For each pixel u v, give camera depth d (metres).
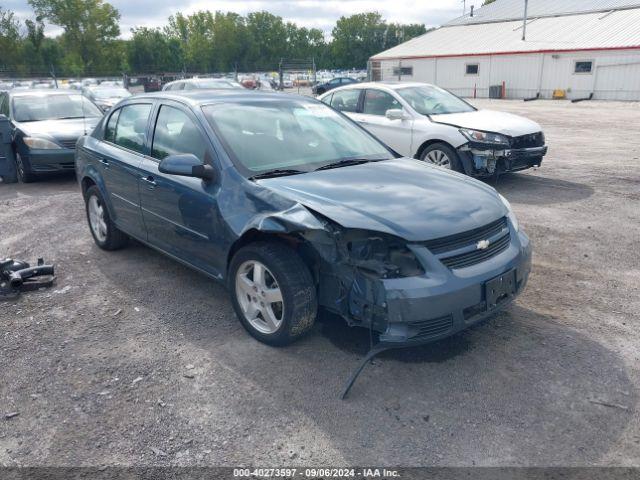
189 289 4.90
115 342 3.98
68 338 4.05
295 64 48.69
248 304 3.93
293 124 4.70
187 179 4.29
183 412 3.18
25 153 9.42
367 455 2.82
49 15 80.31
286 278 3.51
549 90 34.12
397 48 45.72
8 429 3.07
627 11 35.12
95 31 81.81
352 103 10.06
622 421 3.04
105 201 5.55
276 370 3.56
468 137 8.14
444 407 3.18
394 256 3.28
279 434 2.98
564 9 39.56
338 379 3.46
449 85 40.06
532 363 3.61
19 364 3.71
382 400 3.25
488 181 9.20
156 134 4.82
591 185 8.76
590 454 2.80
